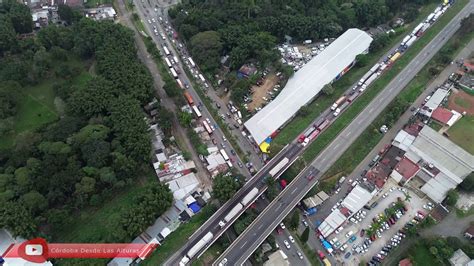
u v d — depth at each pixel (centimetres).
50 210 15350
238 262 14725
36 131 18838
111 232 14975
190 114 19812
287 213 16238
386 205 17212
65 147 17012
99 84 19775
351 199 17038
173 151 18862
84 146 17162
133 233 15012
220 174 17062
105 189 16525
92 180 16150
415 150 18538
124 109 18575
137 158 17588
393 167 18238
